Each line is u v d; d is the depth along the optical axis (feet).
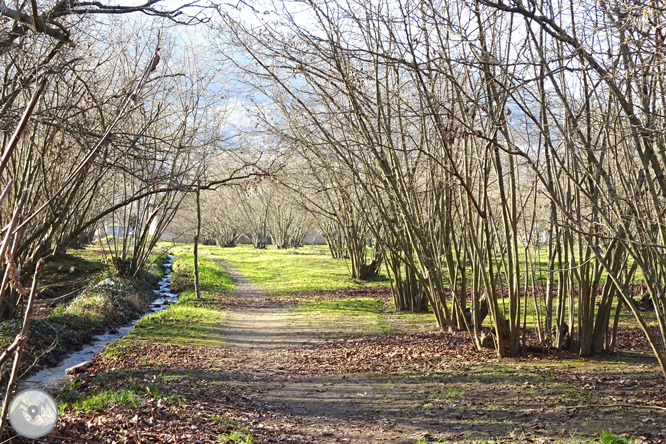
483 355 41.34
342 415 28.45
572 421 25.21
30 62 26.53
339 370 39.45
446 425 25.91
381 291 89.86
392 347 46.75
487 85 33.42
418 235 50.57
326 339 52.37
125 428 22.50
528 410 27.40
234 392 33.04
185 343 49.32
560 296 40.68
